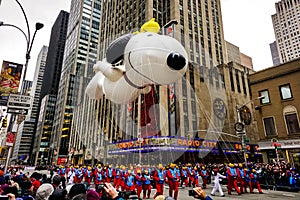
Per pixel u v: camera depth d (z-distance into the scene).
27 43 9.88
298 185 13.16
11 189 4.26
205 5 32.88
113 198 2.14
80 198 2.80
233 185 12.84
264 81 21.66
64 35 136.75
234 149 14.30
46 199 3.55
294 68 19.66
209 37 31.36
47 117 84.00
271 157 20.30
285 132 19.52
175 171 9.84
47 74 130.62
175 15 21.64
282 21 131.38
